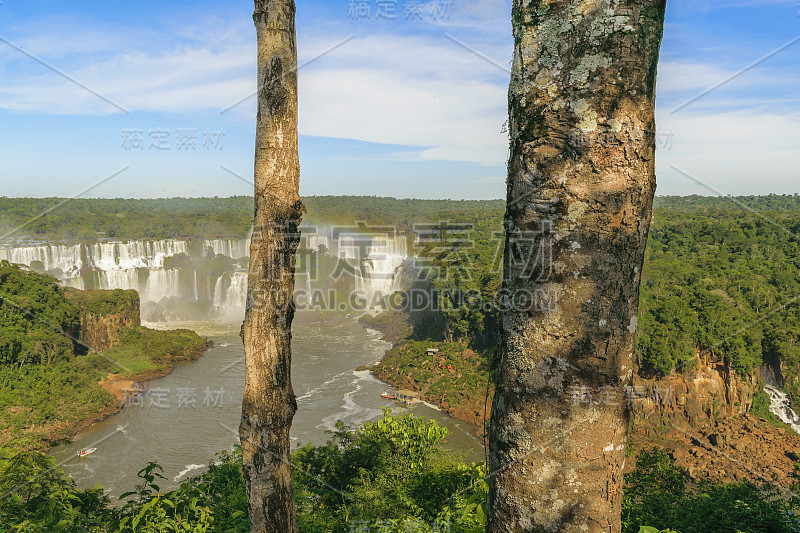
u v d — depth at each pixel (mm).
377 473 12398
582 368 1929
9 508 5688
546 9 1993
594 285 1918
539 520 1973
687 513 9625
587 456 1931
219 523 6000
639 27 1883
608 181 1898
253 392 4566
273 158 4574
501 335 2158
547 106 1973
